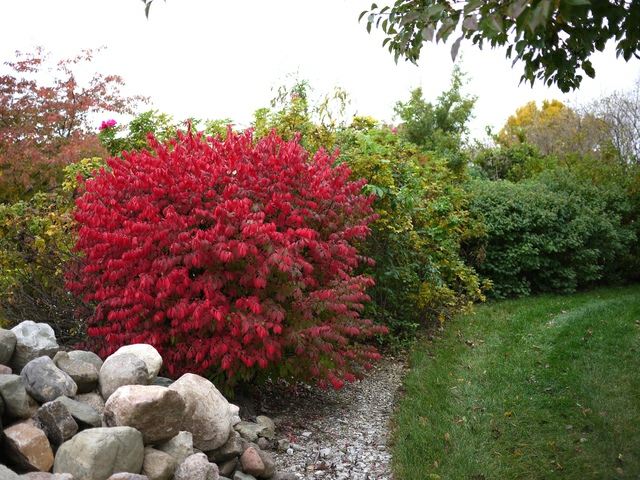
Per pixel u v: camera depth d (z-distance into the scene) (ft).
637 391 17.71
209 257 14.57
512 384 19.07
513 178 59.88
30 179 37.11
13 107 38.06
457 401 17.72
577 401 17.15
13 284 20.08
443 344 25.16
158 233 14.47
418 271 27.81
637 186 46.29
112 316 14.73
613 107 81.10
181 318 14.76
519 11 8.50
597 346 22.63
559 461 13.53
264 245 14.67
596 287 42.34
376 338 25.18
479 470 13.19
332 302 16.03
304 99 28.78
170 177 15.19
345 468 13.51
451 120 64.75
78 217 15.33
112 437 9.62
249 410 16.39
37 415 10.37
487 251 37.52
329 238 17.03
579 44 15.44
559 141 81.00
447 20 10.46
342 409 17.70
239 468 12.37
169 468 10.29
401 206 25.08
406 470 13.15
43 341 12.66
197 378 12.16
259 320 14.48
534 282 39.34
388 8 14.98
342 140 26.35
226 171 16.03
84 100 39.52
